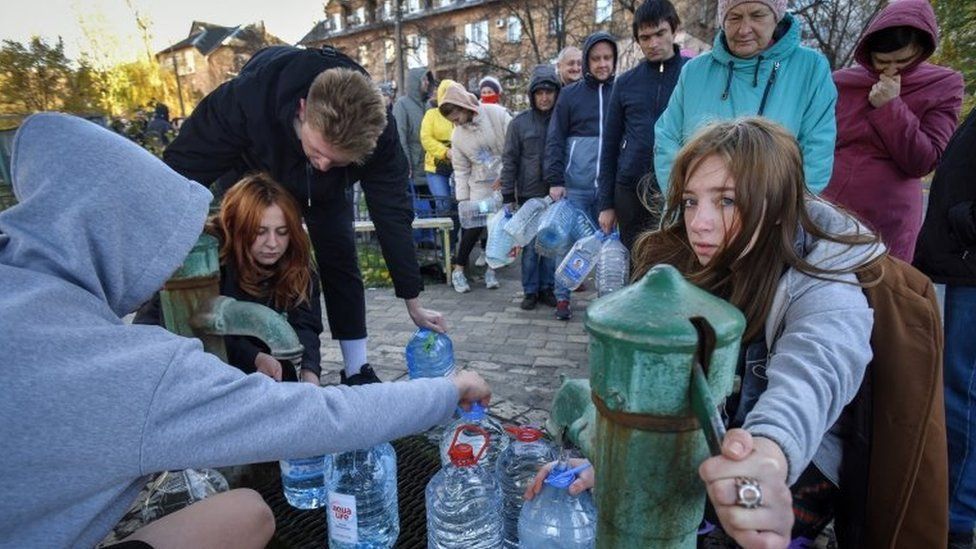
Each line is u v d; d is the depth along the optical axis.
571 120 3.72
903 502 1.06
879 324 1.06
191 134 2.10
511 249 4.23
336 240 2.46
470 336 3.67
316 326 2.36
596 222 3.83
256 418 0.92
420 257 5.66
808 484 1.24
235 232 1.96
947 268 1.61
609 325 0.56
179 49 36.66
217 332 1.43
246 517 1.21
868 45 2.19
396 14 19.25
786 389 0.81
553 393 2.74
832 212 1.18
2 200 4.40
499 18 27.05
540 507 1.34
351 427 1.02
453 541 1.49
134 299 0.95
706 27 12.20
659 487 0.61
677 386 0.55
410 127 5.75
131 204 0.90
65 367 0.79
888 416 1.06
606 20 17.48
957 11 6.25
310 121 1.74
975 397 1.58
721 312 0.57
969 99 5.93
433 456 1.98
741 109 2.25
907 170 2.20
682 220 1.34
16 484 0.77
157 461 0.85
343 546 1.46
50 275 0.85
